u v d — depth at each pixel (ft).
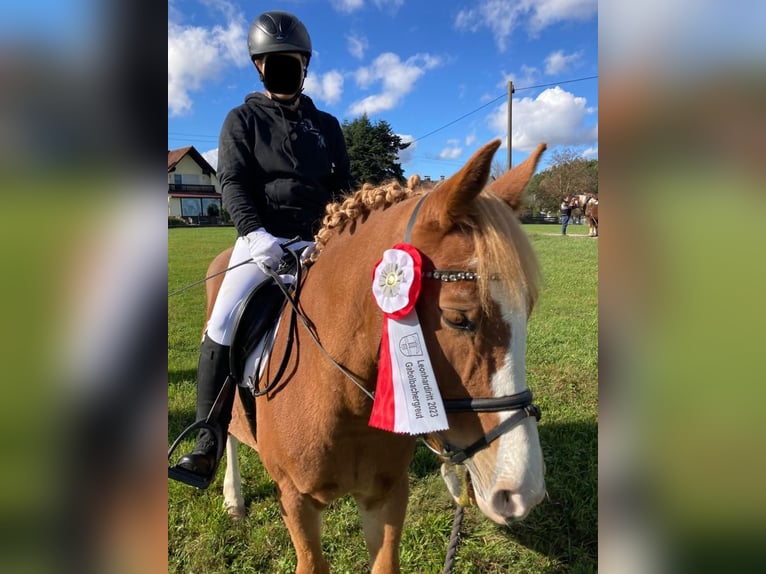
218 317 7.20
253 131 7.63
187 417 13.52
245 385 6.92
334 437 5.74
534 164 5.34
